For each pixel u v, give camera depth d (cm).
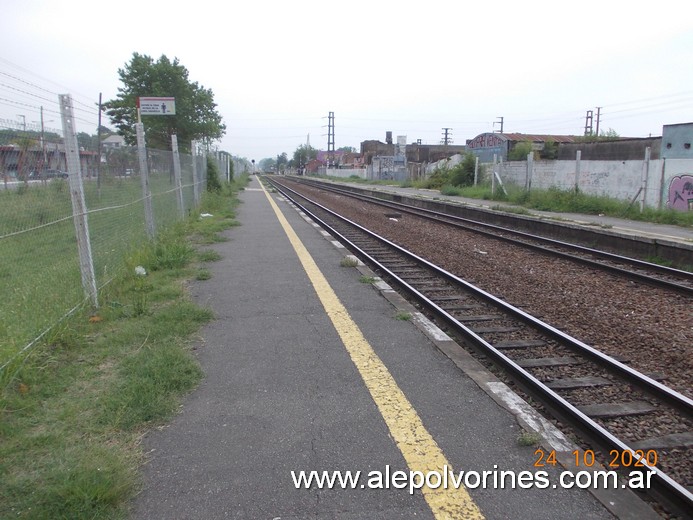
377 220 1916
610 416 390
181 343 490
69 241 771
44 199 576
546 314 679
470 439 329
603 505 268
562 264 1048
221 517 254
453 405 375
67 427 332
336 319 579
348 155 11338
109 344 473
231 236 1259
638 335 591
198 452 309
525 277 912
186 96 3067
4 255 710
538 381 423
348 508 262
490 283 859
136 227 971
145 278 727
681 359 517
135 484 277
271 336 518
